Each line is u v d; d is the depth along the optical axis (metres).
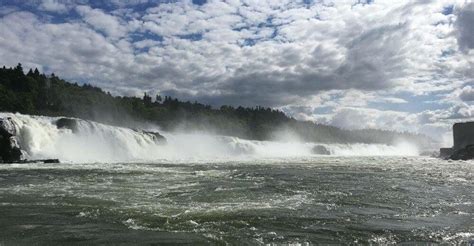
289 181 26.59
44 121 52.59
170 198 17.91
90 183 23.08
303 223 13.48
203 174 30.75
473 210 16.70
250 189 21.56
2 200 16.83
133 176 27.70
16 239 11.18
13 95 87.44
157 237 11.49
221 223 13.21
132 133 65.19
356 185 24.83
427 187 24.70
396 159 75.12
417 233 12.52
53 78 117.81
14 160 41.69
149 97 147.00
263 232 12.24
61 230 12.10
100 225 12.73
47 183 22.88
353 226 13.25
